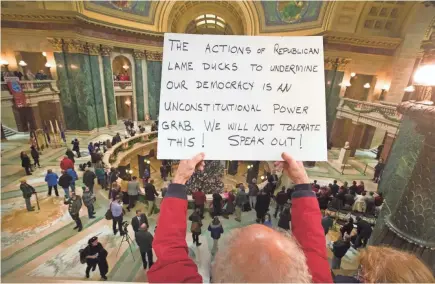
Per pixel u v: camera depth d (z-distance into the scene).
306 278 0.66
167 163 13.65
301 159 1.37
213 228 5.38
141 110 18.89
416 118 2.16
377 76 13.20
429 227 2.08
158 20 17.58
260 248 0.66
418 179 2.16
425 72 2.10
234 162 14.81
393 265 0.96
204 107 1.38
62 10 12.38
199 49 1.38
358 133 13.34
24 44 13.11
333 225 6.88
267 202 7.00
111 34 15.46
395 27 12.34
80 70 13.95
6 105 11.23
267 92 1.39
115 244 6.15
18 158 10.75
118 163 11.70
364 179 10.82
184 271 0.77
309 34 13.91
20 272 5.01
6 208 7.29
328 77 13.48
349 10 11.91
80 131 14.80
